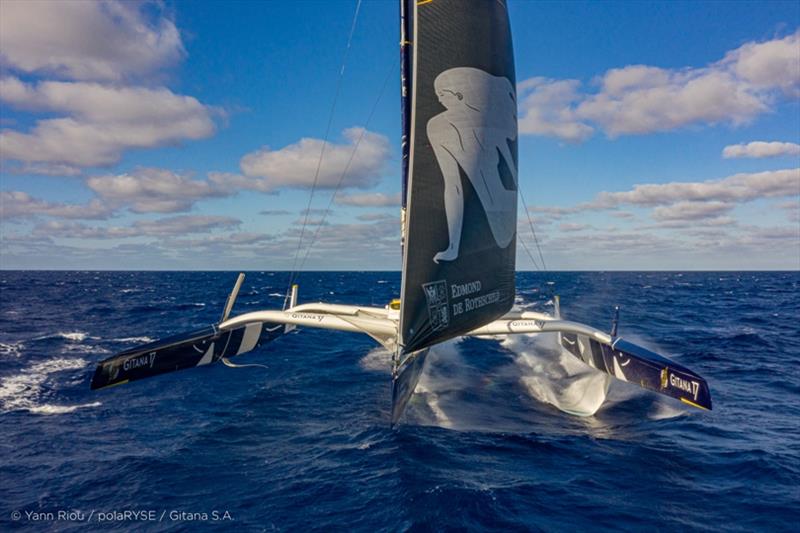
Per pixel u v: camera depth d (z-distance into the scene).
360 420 8.27
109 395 9.98
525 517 5.09
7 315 24.75
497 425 7.89
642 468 6.28
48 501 5.51
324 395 9.90
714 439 7.27
